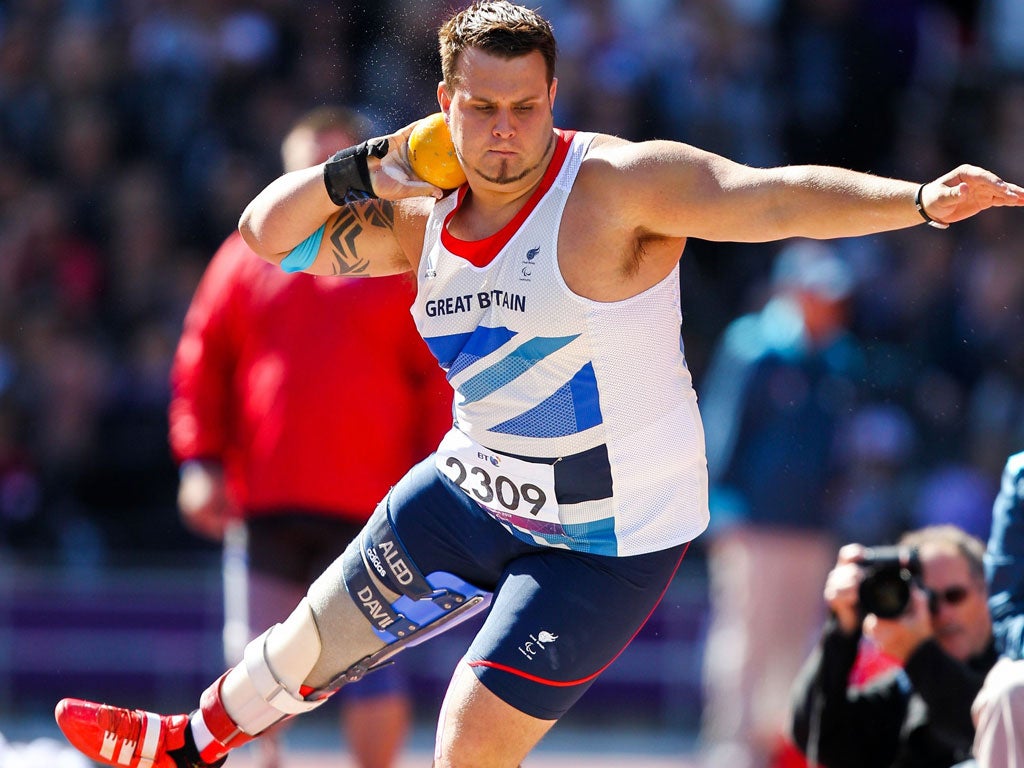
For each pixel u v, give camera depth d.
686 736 30.55
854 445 32.19
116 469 33.41
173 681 30.02
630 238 11.76
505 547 12.79
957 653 14.94
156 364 34.56
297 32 39.88
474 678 12.31
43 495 32.78
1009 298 37.69
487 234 12.02
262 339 20.83
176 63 39.25
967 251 38.50
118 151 38.75
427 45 36.81
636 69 40.41
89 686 29.78
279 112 39.09
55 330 35.16
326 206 12.70
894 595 14.28
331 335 20.50
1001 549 14.66
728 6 42.12
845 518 32.06
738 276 37.84
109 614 29.97
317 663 13.28
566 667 12.30
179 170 38.41
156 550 32.06
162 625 30.08
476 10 11.87
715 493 27.11
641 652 30.69
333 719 29.98
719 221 11.34
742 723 26.59
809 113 41.56
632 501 12.37
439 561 12.98
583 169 11.87
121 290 36.56
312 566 20.81
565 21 40.84
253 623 20.77
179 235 37.66
